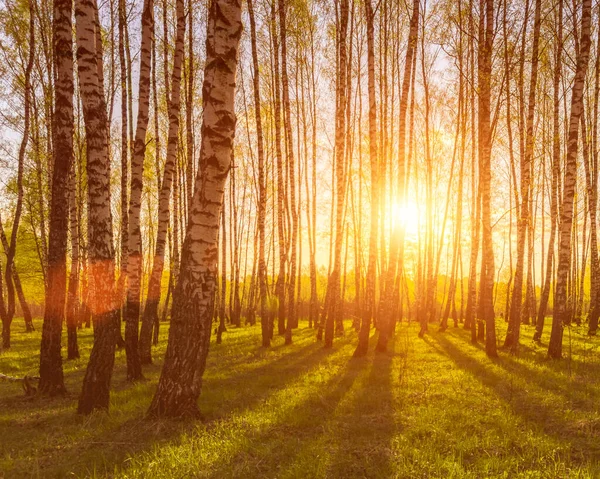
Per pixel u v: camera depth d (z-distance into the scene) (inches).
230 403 319.9
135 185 460.1
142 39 455.2
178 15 486.0
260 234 721.6
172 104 498.3
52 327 369.7
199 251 263.6
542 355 549.6
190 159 657.0
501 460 203.6
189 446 218.1
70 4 353.7
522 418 266.8
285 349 661.9
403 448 217.5
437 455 205.2
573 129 490.0
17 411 321.7
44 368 367.2
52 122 791.1
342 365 493.7
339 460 203.6
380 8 866.8
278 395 341.1
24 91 837.2
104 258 303.1
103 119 308.5
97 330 300.8
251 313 1440.7
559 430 247.0
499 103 653.3
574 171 492.1
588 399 307.6
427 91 972.6
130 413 289.7
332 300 673.0
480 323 773.9
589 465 189.9
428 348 640.4
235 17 261.1
